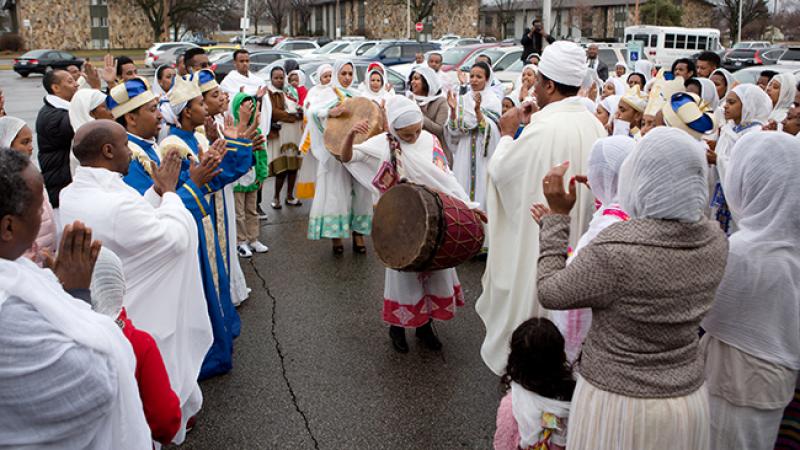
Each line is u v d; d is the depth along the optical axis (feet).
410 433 12.50
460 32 209.97
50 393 5.64
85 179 10.39
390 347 15.88
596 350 7.64
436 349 15.71
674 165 7.19
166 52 110.52
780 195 8.55
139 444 6.57
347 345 16.01
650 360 7.37
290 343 16.12
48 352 5.61
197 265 12.03
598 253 7.32
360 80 53.78
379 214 13.92
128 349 6.52
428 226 12.95
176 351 11.51
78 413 5.80
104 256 7.80
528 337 9.06
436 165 15.26
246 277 20.62
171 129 15.19
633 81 30.17
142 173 12.89
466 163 22.57
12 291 5.57
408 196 13.38
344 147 16.24
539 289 7.82
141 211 10.54
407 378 14.48
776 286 8.63
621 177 7.74
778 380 8.80
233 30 273.75
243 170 14.15
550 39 52.26
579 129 12.34
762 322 8.74
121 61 25.79
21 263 5.95
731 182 9.07
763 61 90.74
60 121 17.85
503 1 209.05
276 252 23.11
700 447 7.63
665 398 7.35
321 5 246.68
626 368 7.41
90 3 168.14
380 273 21.01
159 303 11.10
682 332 7.39
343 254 22.86
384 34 209.56
